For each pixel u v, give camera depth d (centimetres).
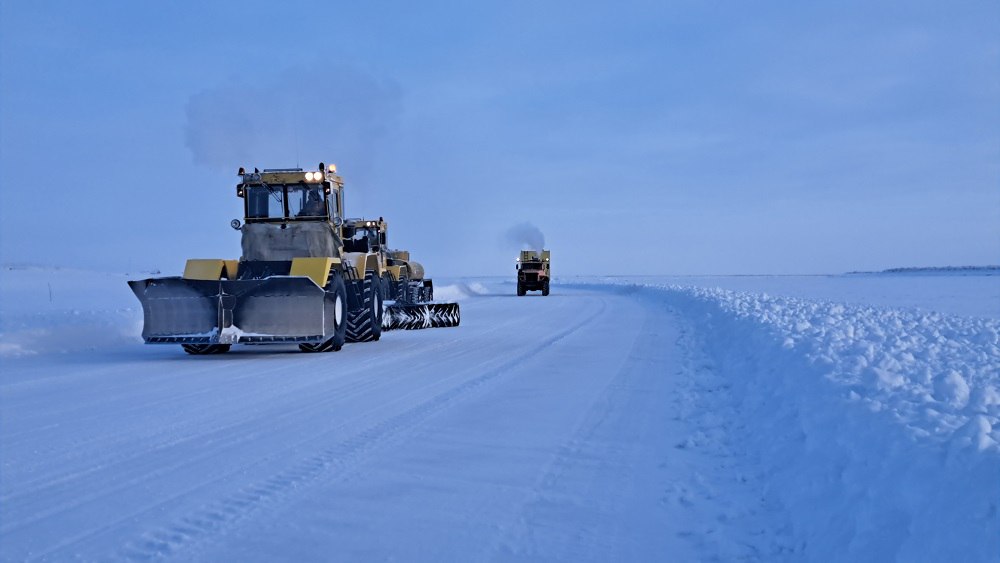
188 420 688
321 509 441
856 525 345
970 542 272
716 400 769
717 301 1967
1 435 625
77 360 1191
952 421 395
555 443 601
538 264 4725
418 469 527
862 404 456
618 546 383
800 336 891
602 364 1087
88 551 376
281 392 846
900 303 3067
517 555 372
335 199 1455
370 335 1448
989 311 2527
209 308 1216
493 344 1406
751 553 369
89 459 549
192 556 370
